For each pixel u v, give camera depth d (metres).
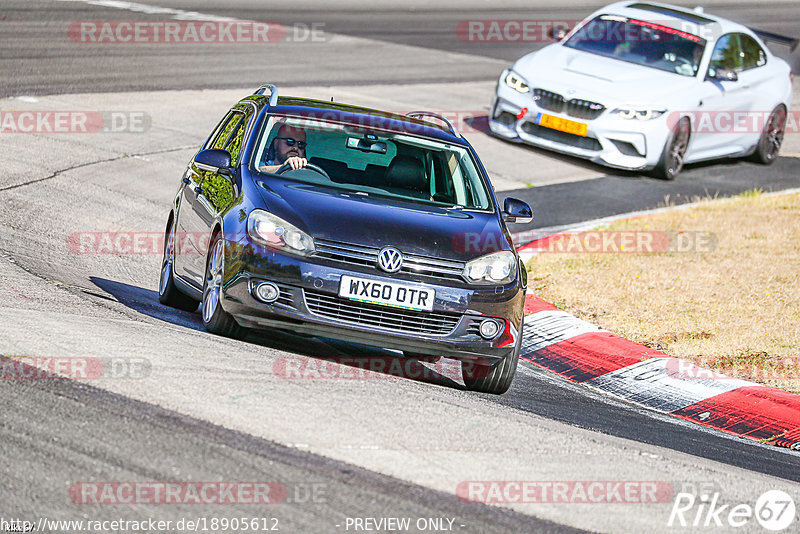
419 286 24.80
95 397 19.58
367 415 21.19
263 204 25.42
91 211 41.56
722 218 50.56
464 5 119.38
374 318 24.78
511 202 29.70
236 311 24.73
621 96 56.81
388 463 18.86
